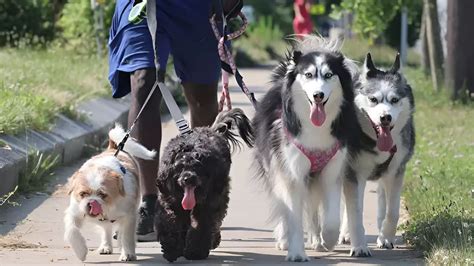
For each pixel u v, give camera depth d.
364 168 12.27
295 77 11.32
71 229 10.78
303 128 11.29
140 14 12.49
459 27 28.42
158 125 12.52
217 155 10.95
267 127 11.90
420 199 14.29
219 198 11.21
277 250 12.12
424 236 11.87
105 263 10.99
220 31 12.94
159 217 11.01
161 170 10.90
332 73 11.22
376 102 12.16
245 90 12.70
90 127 20.58
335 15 32.91
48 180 16.27
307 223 12.35
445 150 19.16
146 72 12.47
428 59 37.94
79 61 31.02
